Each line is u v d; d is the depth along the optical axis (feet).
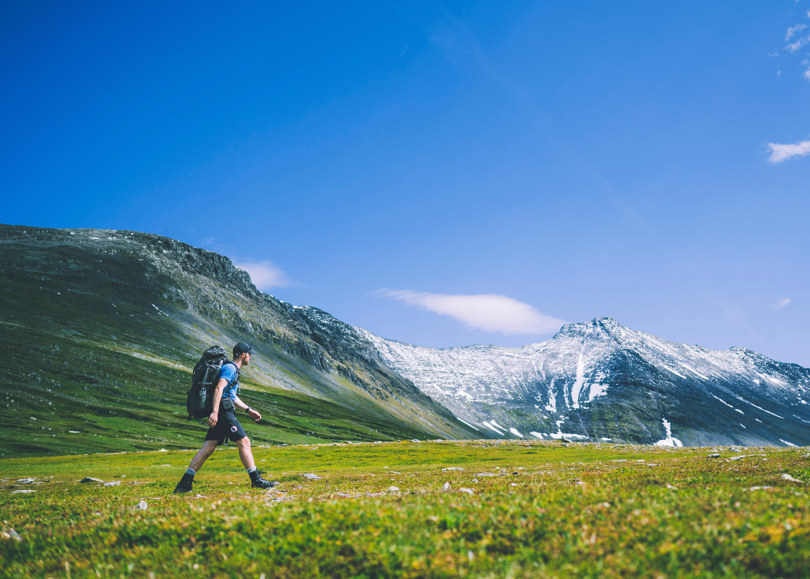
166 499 45.78
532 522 21.71
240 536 22.85
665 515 21.39
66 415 447.01
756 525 19.19
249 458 49.62
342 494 48.57
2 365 511.40
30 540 26.02
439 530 22.27
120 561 22.17
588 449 240.94
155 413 511.81
